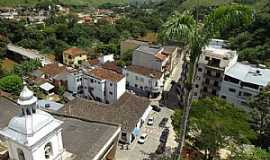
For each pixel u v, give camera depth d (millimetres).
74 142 29922
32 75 74312
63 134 31234
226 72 57188
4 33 106375
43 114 23156
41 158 22750
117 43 103812
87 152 28594
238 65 61875
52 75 72375
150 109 58781
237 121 34781
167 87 76312
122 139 47906
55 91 69938
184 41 23562
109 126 34094
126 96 57219
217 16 22219
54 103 56719
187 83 24906
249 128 37281
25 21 136125
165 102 67312
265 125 42656
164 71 73125
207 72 59188
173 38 23328
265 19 81125
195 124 34719
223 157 36219
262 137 40875
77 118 35594
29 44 103188
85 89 67312
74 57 89312
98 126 33812
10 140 22031
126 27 121688
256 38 79312
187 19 22359
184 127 27062
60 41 104812
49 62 85625
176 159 30438
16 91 59125
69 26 119000
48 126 22859
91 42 109500
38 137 21719
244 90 54906
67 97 66938
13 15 153625
